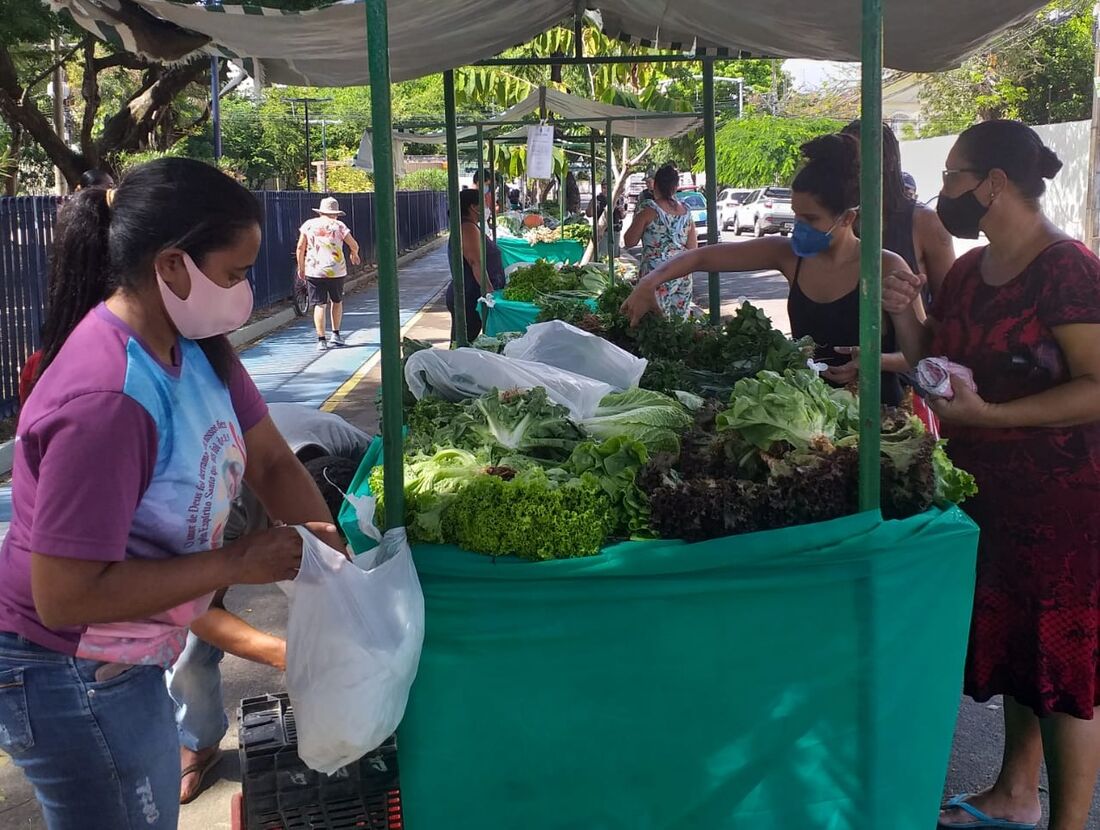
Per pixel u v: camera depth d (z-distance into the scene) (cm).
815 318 358
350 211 2538
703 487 222
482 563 216
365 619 194
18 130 1349
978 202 266
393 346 219
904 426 253
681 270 397
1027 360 262
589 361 336
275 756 234
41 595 163
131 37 342
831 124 3241
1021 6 367
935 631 236
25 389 227
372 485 249
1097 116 1433
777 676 227
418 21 400
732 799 231
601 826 231
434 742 226
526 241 1525
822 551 219
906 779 240
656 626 221
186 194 168
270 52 410
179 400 176
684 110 1311
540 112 975
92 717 179
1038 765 307
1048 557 264
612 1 430
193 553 181
